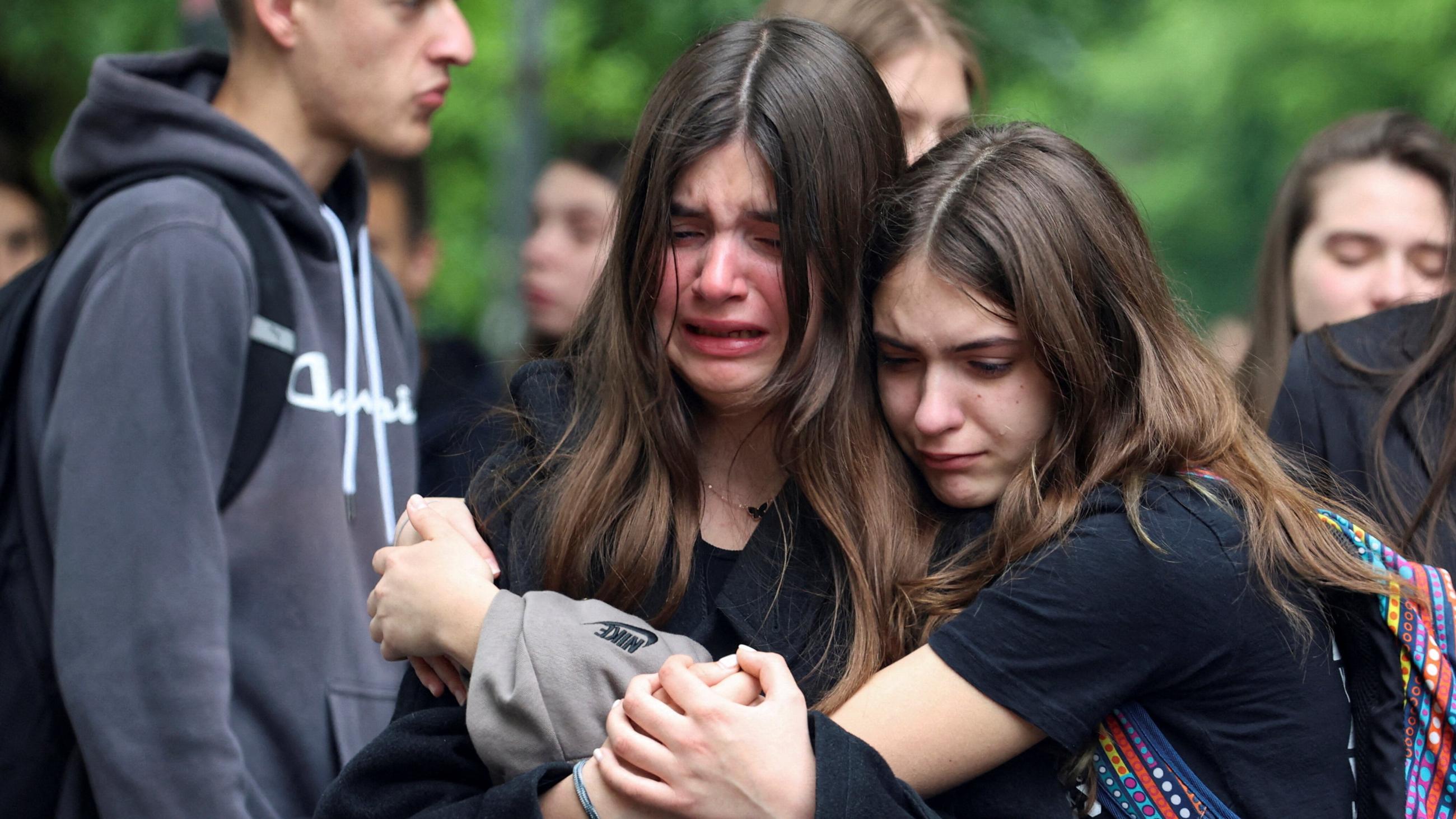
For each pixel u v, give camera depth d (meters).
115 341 5.88
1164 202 35.22
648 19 15.28
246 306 6.13
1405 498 5.71
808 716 4.59
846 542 5.00
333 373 6.74
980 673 4.66
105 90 6.31
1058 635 4.65
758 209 4.87
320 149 6.94
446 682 5.14
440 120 16.12
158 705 5.70
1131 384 5.01
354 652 6.48
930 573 5.09
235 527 6.17
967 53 8.26
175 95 6.34
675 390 5.16
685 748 4.48
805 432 5.05
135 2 12.90
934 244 4.86
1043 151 5.08
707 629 5.09
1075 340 4.86
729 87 4.90
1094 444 4.95
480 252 15.95
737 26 5.14
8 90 12.52
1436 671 4.77
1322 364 6.14
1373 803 4.87
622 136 10.55
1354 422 5.98
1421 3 32.16
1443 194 8.02
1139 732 4.84
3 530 6.02
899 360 5.08
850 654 4.91
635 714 4.55
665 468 5.16
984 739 4.68
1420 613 4.85
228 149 6.38
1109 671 4.68
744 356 5.04
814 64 4.96
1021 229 4.84
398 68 6.79
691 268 4.99
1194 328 5.80
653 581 5.09
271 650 6.24
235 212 6.29
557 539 5.14
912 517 5.17
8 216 9.86
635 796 4.48
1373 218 7.99
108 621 5.71
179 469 5.83
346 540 6.55
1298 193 8.37
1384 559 4.91
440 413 8.88
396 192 10.16
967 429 4.98
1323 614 4.90
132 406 5.83
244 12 6.71
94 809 5.96
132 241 6.00
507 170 12.99
